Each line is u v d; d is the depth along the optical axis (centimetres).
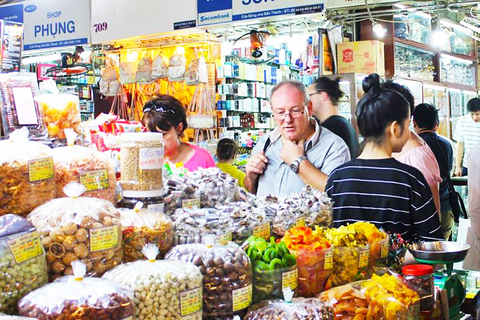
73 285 140
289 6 468
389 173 274
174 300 154
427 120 514
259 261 188
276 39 627
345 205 281
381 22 636
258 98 847
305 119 329
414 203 271
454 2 563
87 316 134
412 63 727
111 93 614
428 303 219
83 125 248
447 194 506
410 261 259
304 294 205
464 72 929
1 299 137
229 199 243
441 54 807
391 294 203
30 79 221
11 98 212
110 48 619
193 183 235
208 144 566
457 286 253
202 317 168
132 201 204
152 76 582
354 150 449
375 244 233
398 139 281
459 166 809
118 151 240
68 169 190
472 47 943
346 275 218
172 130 348
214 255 173
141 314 149
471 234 401
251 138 796
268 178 351
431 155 374
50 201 168
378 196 274
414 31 725
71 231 157
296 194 266
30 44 617
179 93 596
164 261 165
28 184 171
